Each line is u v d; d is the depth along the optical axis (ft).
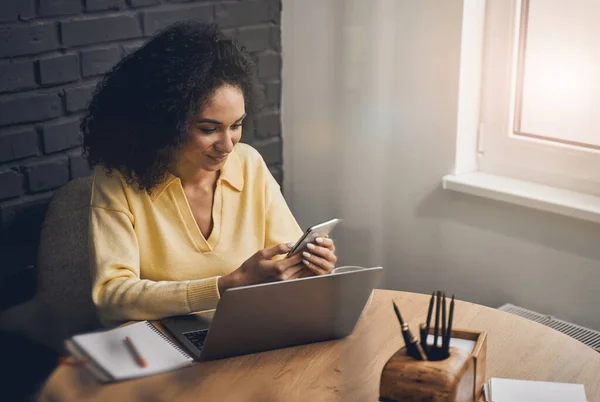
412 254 6.00
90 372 3.30
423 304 4.71
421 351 3.41
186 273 5.26
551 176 6.51
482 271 6.58
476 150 6.65
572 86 6.31
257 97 5.31
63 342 3.27
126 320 4.60
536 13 6.18
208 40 4.92
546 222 6.41
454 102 5.97
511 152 6.58
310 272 4.58
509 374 3.87
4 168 5.34
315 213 4.27
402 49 4.99
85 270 4.95
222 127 4.97
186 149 5.01
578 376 3.89
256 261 4.56
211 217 5.40
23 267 4.94
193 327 4.42
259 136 5.53
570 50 6.21
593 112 6.26
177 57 4.79
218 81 4.86
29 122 5.43
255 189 5.63
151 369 3.75
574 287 6.44
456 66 6.02
